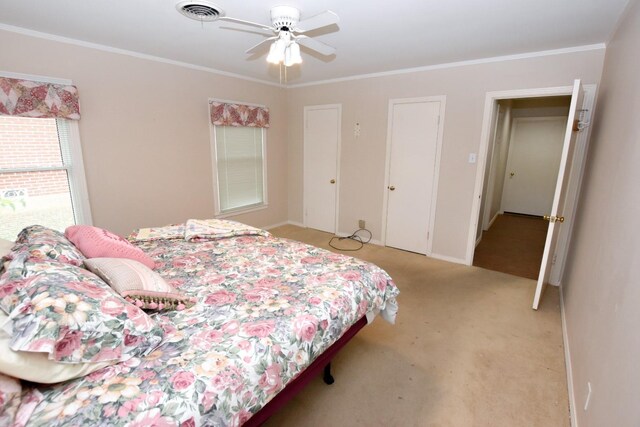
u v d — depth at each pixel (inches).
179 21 95.3
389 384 76.2
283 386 51.6
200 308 59.3
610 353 51.4
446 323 102.0
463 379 77.9
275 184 206.4
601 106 101.0
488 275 139.3
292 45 85.6
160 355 45.9
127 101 129.3
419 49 120.3
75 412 35.8
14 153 105.7
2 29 98.0
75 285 45.6
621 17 85.1
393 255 163.2
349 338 72.9
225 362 45.5
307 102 194.4
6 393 35.0
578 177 118.9
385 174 169.8
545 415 67.7
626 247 52.1
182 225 108.1
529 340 93.4
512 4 81.2
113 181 129.6
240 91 172.7
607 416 47.3
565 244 125.5
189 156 155.4
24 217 110.3
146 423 36.4
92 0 81.2
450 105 144.1
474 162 142.1
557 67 119.0
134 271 58.2
